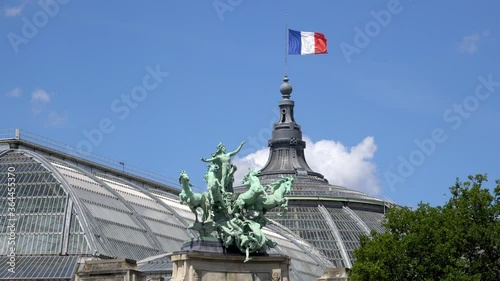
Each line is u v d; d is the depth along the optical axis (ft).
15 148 602.03
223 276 379.55
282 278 386.73
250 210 392.27
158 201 612.70
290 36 626.23
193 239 383.45
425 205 464.65
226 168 390.42
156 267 479.41
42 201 540.52
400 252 441.68
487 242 445.78
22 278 483.51
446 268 432.66
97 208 547.49
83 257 510.17
